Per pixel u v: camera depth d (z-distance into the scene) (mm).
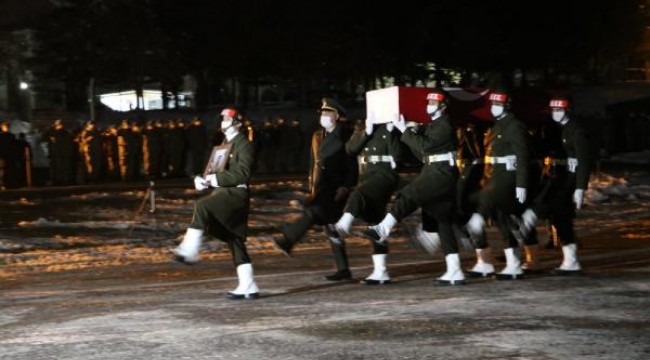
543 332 7570
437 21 55500
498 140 10906
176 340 7406
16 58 52188
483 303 9094
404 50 56438
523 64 58688
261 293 10211
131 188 29156
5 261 14547
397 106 12195
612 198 28016
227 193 9461
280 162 38469
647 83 64250
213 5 54375
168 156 34625
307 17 55031
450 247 10633
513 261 11055
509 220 10992
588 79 66938
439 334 7531
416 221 21422
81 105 53375
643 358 6637
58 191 28141
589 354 6762
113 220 21156
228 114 9445
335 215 11094
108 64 51969
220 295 10117
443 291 10047
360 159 11102
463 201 11508
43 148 38000
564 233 11406
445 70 59344
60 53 51000
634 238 17422
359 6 55531
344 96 61406
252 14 54469
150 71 52875
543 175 11281
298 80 58188
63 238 17859
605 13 59875
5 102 52000
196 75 57469
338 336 7504
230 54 55219
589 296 9492
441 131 10336
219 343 7277
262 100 69375
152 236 18609
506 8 56625
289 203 25828
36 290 11188
